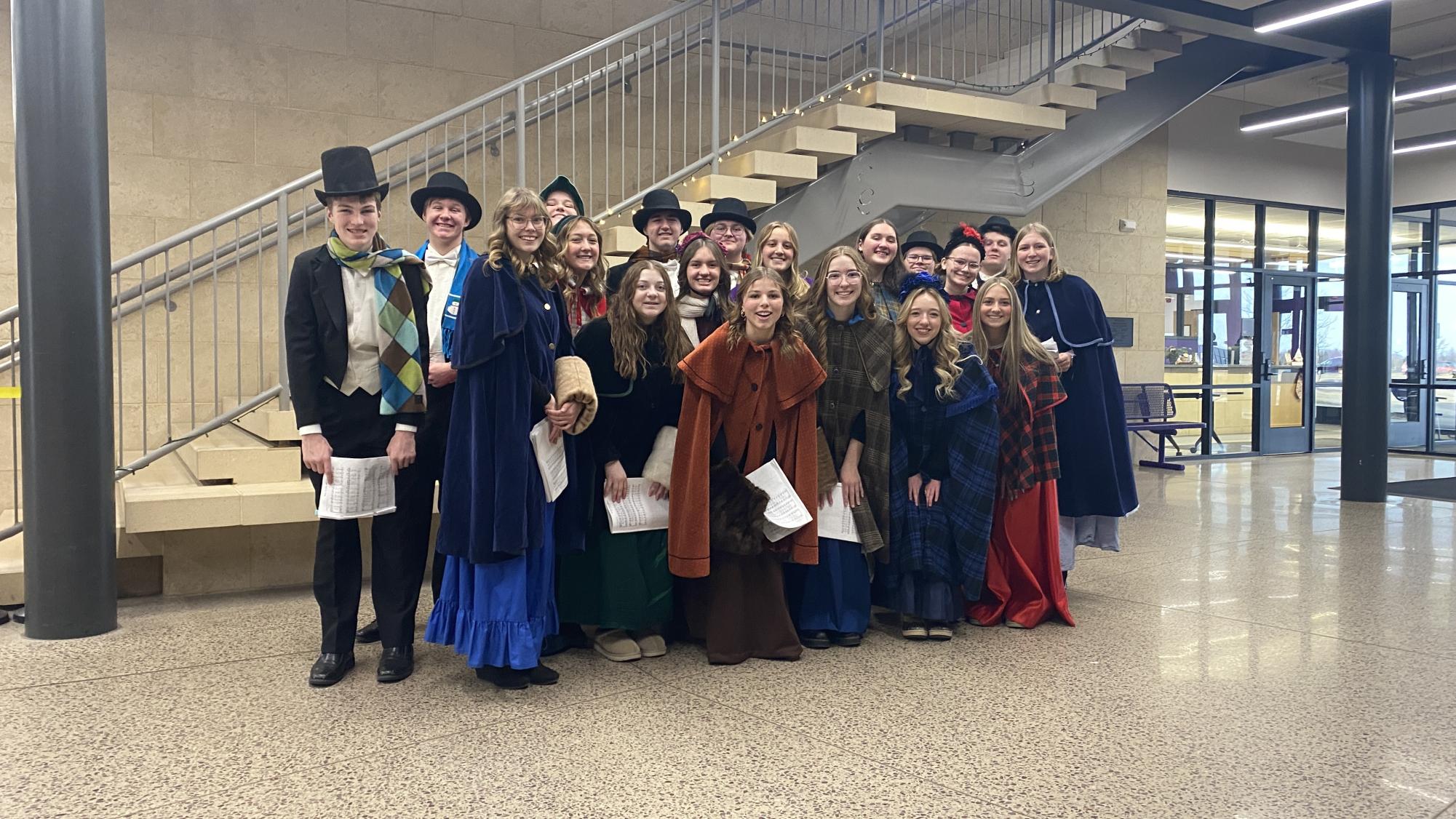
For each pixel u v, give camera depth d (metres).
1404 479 9.51
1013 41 8.90
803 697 3.12
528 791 2.40
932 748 2.69
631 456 3.56
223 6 6.61
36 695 3.11
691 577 3.40
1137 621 4.09
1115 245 10.35
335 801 2.33
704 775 2.49
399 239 7.07
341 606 3.27
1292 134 11.41
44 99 3.71
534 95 7.47
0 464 5.86
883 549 3.77
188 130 6.53
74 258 3.75
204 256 6.53
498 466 3.01
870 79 7.09
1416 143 10.34
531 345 3.11
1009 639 3.84
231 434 5.72
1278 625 4.03
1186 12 6.61
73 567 3.77
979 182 6.87
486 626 3.09
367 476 3.19
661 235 4.06
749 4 6.93
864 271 3.78
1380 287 7.77
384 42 7.06
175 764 2.56
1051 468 4.02
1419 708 3.03
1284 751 2.68
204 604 4.34
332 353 3.15
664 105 7.92
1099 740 2.75
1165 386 10.53
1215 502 7.77
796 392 3.51
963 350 3.92
